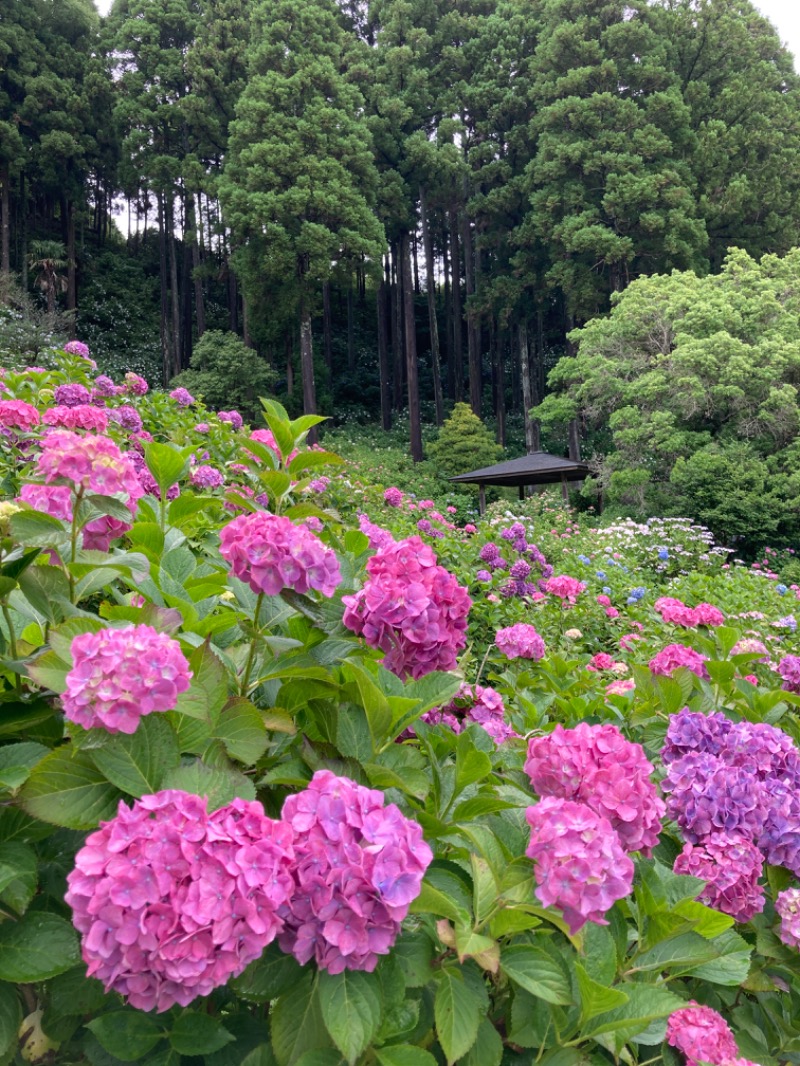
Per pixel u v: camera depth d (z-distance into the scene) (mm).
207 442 6812
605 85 34031
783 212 37438
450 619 1903
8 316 19531
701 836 2035
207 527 3787
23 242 41688
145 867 1102
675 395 21250
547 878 1382
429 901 1257
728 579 11836
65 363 7324
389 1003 1217
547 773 1727
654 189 31219
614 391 23188
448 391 45188
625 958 1660
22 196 40875
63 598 1708
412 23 40344
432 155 36031
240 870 1122
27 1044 1286
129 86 38781
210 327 46062
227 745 1468
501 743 2512
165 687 1272
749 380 20734
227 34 38625
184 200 42594
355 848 1192
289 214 30875
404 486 26953
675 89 33312
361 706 1744
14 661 1410
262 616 1813
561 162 33125
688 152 34531
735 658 3049
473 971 1350
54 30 44000
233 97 38500
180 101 37281
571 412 24531
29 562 1746
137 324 44438
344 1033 1121
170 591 2002
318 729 1774
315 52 34469
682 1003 1427
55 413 3857
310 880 1175
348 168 33375
